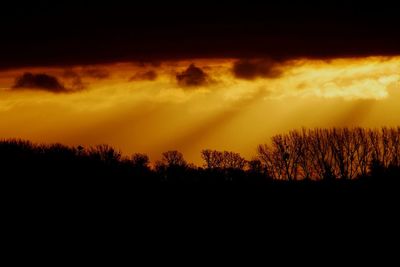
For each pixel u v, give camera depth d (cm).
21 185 9200
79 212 8031
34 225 7181
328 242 6788
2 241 6456
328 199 9606
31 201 8406
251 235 7181
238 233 7275
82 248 6328
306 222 7906
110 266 5747
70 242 6556
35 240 6544
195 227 7562
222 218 8181
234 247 6575
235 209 8862
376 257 6119
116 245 6525
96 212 8131
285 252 6353
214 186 10681
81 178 10056
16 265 5669
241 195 9994
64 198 8750
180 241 6819
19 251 6116
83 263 5803
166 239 6894
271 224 7831
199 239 6919
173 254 6250
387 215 8250
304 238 6981
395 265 5831
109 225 7456
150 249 6391
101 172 10625
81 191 9275
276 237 7056
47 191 9075
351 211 8625
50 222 7400
